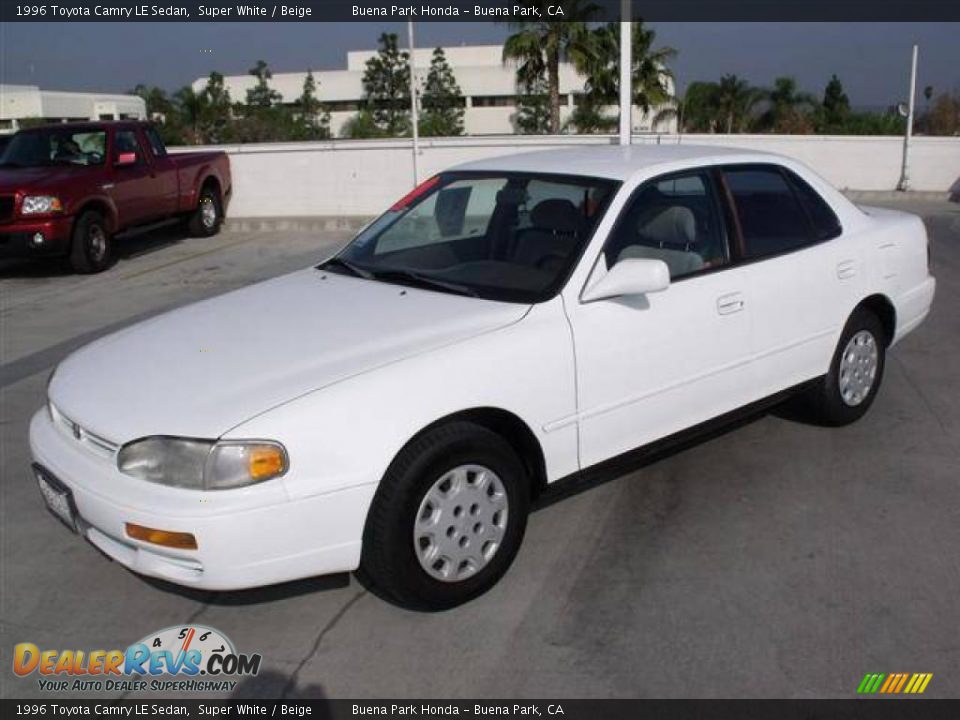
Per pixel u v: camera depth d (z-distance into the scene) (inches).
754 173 187.5
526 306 149.8
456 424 136.9
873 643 129.9
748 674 124.0
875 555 153.9
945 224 580.7
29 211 448.1
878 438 204.1
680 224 170.7
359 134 2427.4
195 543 121.4
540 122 2468.0
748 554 155.3
